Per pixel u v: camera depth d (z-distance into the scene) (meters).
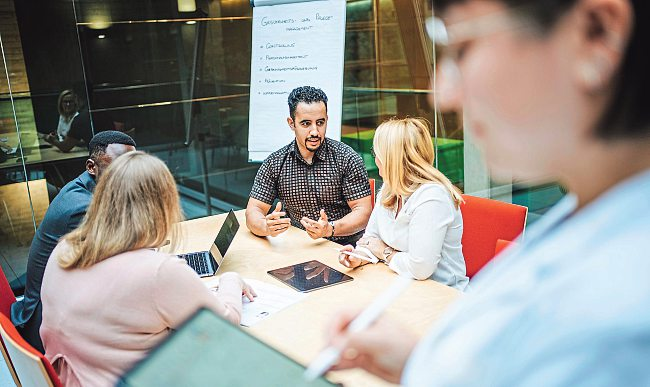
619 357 0.25
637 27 0.27
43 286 1.41
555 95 0.29
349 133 4.80
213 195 4.66
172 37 4.25
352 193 2.61
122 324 1.30
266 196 2.70
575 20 0.28
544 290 0.29
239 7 4.43
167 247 2.30
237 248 2.30
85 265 1.35
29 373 1.32
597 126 0.29
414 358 0.35
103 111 4.06
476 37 0.31
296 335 1.53
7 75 3.70
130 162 1.38
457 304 0.36
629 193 0.29
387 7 4.08
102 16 3.98
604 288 0.26
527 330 0.28
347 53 4.59
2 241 3.79
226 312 1.45
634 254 0.26
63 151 3.95
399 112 4.06
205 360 0.59
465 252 2.27
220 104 4.52
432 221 1.87
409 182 1.95
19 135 3.78
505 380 0.28
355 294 1.78
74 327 1.33
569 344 0.26
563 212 0.33
